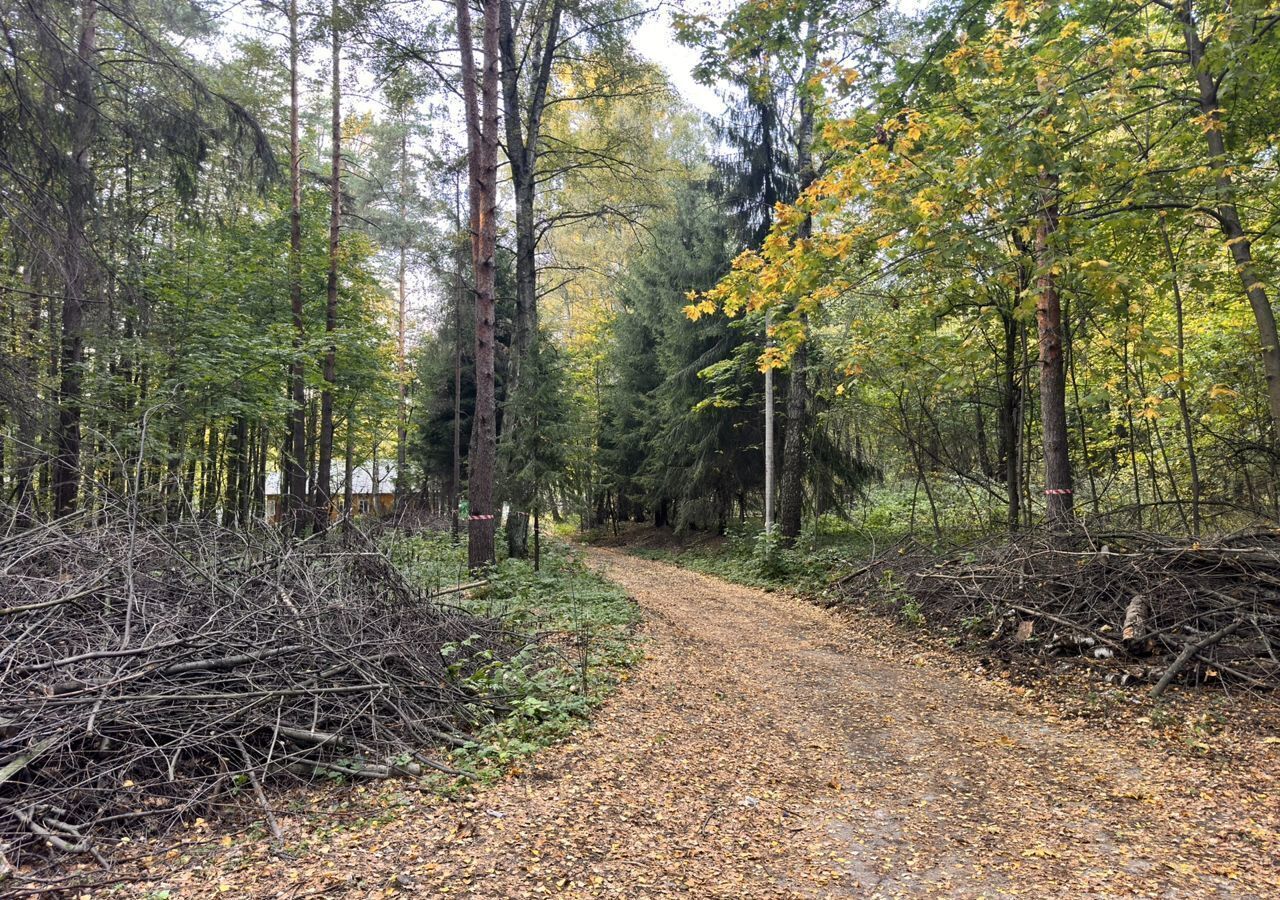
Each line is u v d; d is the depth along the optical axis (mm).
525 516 16547
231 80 16188
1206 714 6027
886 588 11969
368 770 4719
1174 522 11797
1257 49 7797
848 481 18672
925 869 3826
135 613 5332
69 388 11391
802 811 4578
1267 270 10125
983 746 5801
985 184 8266
